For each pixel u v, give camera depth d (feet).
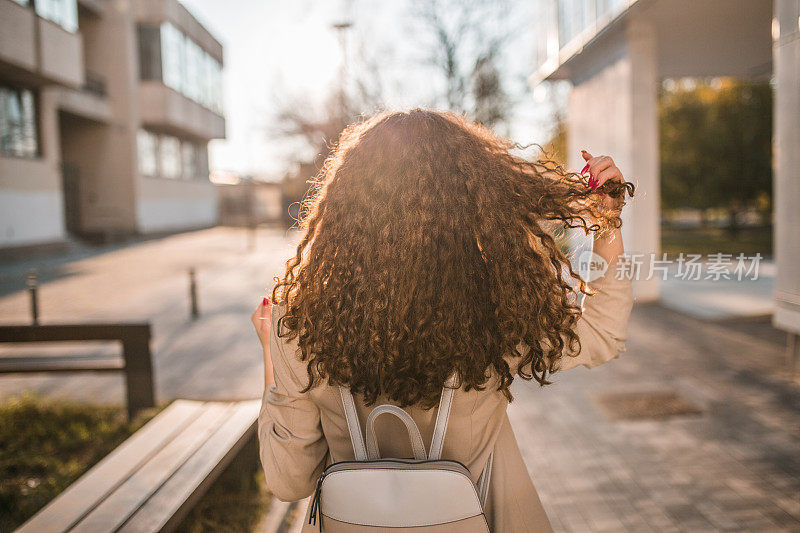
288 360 3.82
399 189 3.57
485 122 46.60
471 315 3.48
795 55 16.38
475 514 3.61
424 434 3.85
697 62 35.94
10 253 60.18
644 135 29.25
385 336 3.44
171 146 107.55
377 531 3.60
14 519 10.26
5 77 59.77
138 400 15.07
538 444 13.61
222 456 8.94
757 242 66.08
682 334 25.16
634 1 25.40
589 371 19.56
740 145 70.59
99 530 6.84
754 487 11.21
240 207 153.07
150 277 48.93
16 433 14.20
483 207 3.56
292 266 3.87
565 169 3.97
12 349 23.36
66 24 63.82
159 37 92.63
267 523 10.16
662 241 69.36
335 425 3.91
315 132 62.75
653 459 12.60
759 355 21.34
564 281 3.75
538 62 40.47
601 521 10.22
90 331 14.88
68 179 85.51
